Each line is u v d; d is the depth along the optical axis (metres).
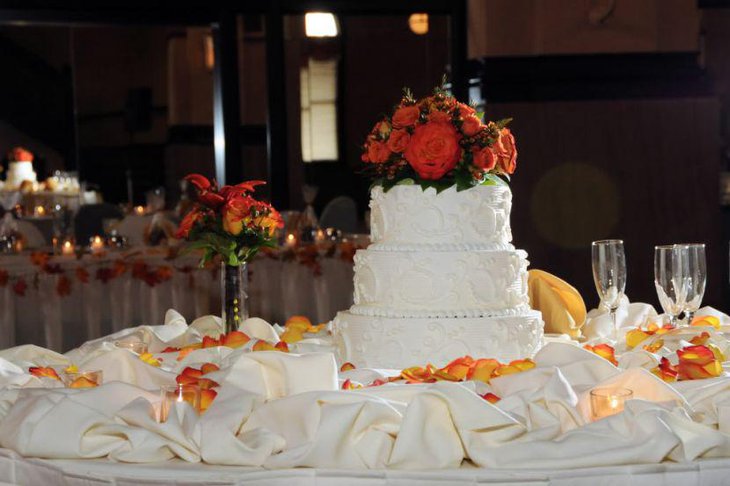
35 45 13.92
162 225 7.78
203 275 7.29
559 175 9.39
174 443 2.36
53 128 14.07
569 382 2.75
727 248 9.52
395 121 3.12
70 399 2.47
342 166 10.30
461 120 3.10
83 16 9.48
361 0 9.89
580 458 2.20
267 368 2.56
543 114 9.35
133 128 12.97
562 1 9.27
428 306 3.11
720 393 2.52
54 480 2.38
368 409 2.27
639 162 9.41
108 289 7.15
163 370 2.91
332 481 2.22
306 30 10.16
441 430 2.26
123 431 2.39
